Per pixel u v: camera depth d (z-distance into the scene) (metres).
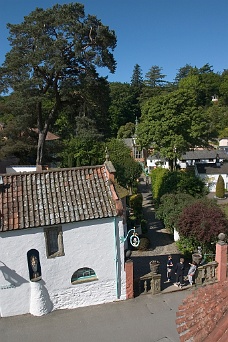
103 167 18.97
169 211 28.30
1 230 15.34
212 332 6.82
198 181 35.66
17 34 28.34
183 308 8.90
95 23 28.41
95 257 17.14
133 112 100.69
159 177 41.41
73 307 17.39
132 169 40.47
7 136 34.56
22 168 31.05
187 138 49.03
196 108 48.56
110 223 17.00
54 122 38.38
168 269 19.69
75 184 17.92
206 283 19.50
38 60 26.72
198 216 22.62
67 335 15.34
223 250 19.56
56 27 27.25
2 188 17.05
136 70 118.75
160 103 47.88
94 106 31.14
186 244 24.41
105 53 28.94
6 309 16.52
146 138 48.88
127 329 15.69
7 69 28.45
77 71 30.30
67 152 36.44
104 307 17.45
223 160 66.06
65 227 16.41
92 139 30.84
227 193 53.31
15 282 16.31
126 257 17.75
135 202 35.75
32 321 16.31
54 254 16.59
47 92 31.78
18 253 16.02
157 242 28.78
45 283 16.67
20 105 28.55
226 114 89.00
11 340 15.06
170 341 14.83
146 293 18.58
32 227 15.77
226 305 7.38
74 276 17.39
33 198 16.94
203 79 106.75
